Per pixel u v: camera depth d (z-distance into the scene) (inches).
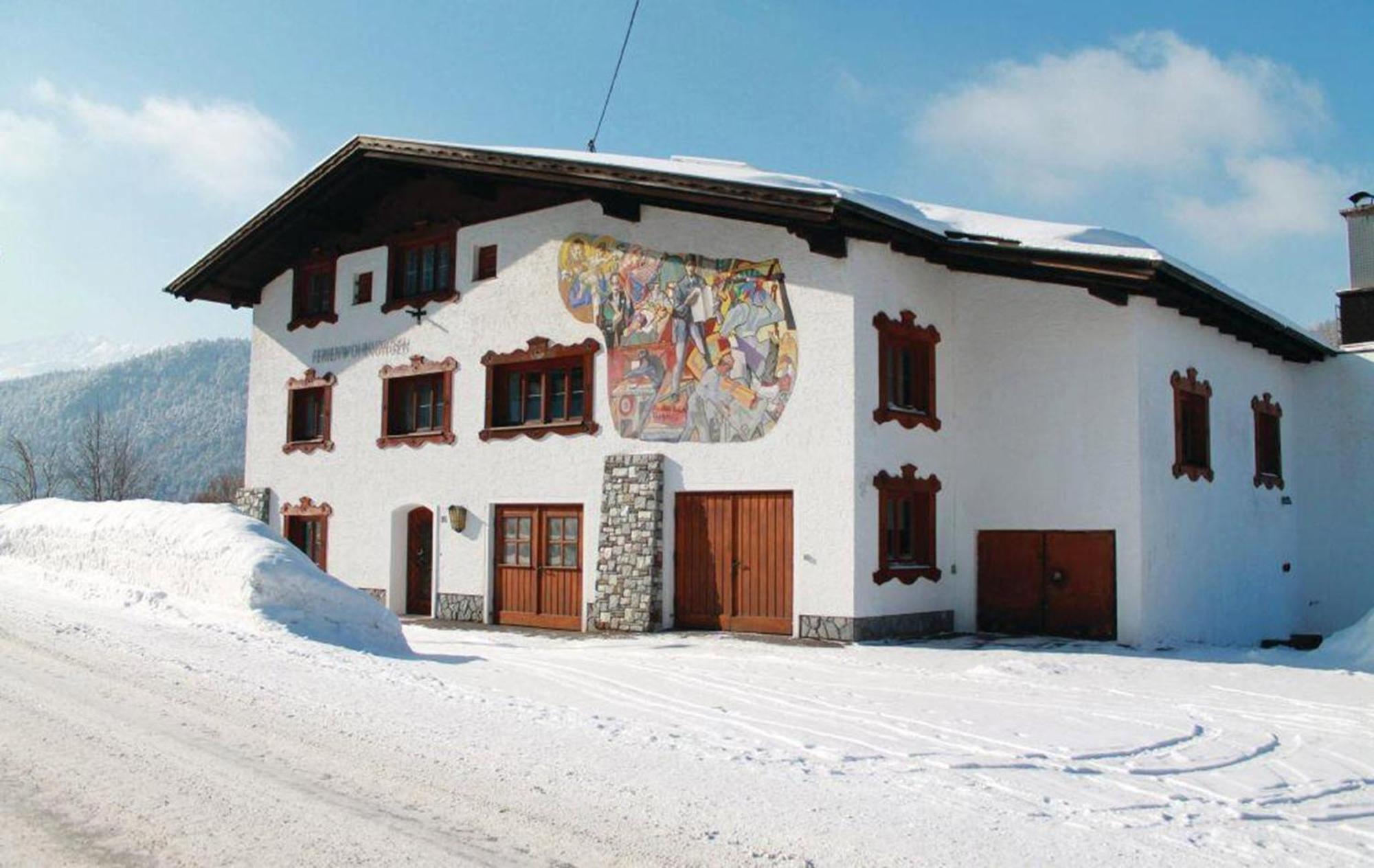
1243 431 692.7
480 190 708.7
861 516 544.1
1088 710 356.2
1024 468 600.7
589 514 637.3
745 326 583.2
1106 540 570.9
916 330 594.9
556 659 454.0
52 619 437.7
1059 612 583.2
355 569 769.6
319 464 804.0
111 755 239.0
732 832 198.7
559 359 668.1
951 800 228.7
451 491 713.6
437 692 332.5
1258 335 684.1
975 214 751.1
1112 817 221.8
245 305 886.4
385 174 751.7
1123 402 570.9
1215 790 253.3
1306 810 238.8
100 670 337.1
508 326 690.2
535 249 681.6
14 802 204.7
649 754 258.4
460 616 698.8
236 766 233.1
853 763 260.1
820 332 556.7
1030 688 404.8
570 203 665.6
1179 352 613.6
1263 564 705.6
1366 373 751.1
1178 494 600.1
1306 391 774.5
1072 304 591.8
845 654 493.0
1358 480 747.4
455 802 212.5
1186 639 595.8
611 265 641.0
